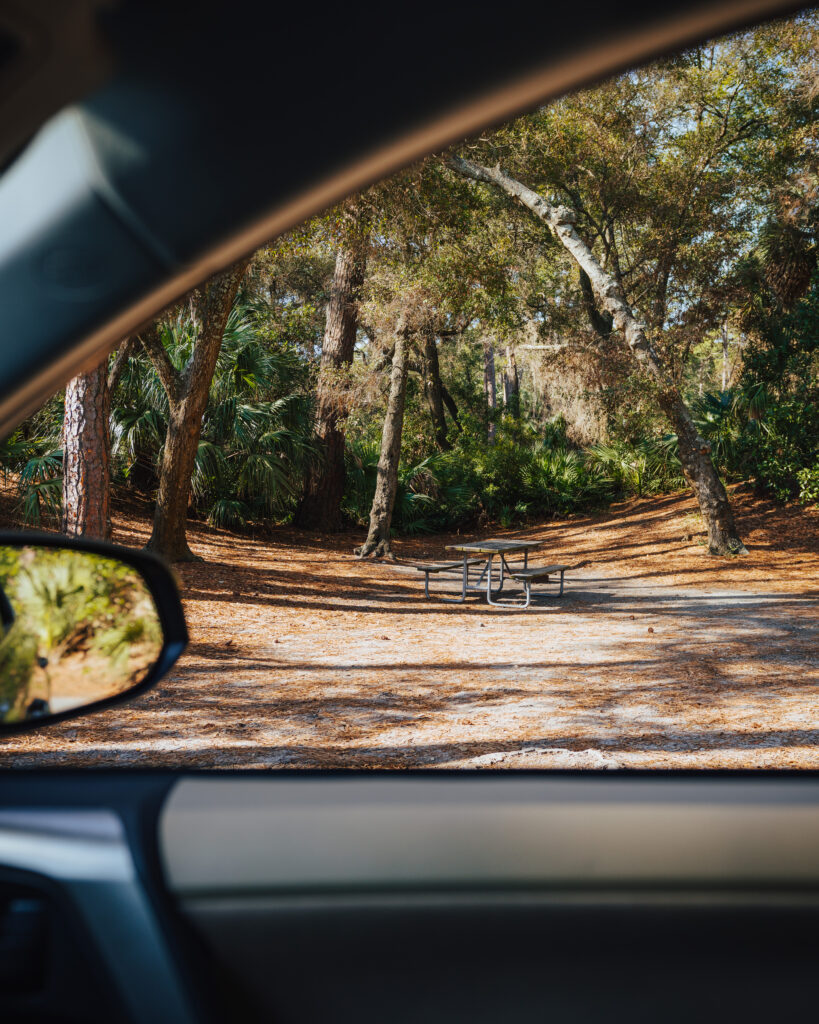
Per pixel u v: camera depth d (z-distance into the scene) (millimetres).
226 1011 1159
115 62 465
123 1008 1050
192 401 13500
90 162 523
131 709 6070
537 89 473
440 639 9672
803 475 16859
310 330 23156
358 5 438
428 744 5168
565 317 23297
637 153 19562
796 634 9461
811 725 5469
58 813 1178
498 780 1427
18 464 13312
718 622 10461
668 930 1191
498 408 30703
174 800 1299
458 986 1195
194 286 598
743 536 17703
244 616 10688
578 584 14844
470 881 1208
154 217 535
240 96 491
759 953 1186
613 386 17906
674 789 1366
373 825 1258
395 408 17938
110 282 550
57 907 1072
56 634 1061
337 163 524
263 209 541
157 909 1113
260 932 1181
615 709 6082
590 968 1191
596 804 1296
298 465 18188
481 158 16844
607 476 24797
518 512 24047
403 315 16375
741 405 19812
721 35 440
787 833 1229
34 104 461
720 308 19062
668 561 16422
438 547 20531
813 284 18500
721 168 20672
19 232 543
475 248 15922
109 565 1091
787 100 19219
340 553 18031
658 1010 1186
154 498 18078
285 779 1419
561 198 22203
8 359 562
